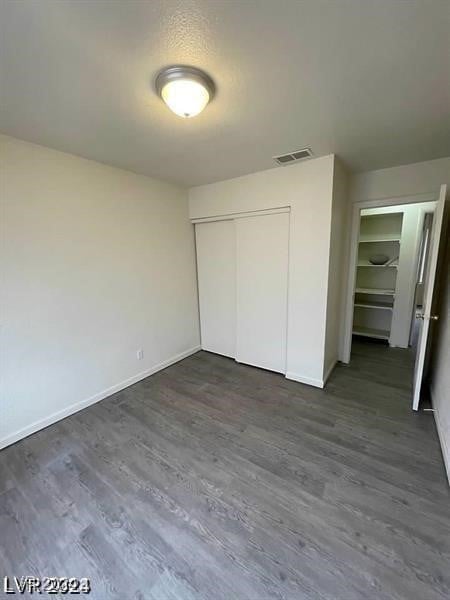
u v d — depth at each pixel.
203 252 3.69
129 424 2.35
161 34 1.10
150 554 1.32
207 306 3.84
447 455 1.80
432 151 2.38
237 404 2.62
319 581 1.20
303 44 1.16
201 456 1.96
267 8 1.00
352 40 1.14
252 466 1.86
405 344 4.03
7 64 1.24
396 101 1.59
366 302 4.61
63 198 2.31
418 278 4.01
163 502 1.60
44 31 1.07
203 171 2.84
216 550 1.34
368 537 1.38
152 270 3.18
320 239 2.62
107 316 2.75
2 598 1.17
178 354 3.66
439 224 2.21
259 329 3.28
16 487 1.72
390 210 3.89
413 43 1.15
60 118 1.74
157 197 3.14
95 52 1.18
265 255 3.05
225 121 1.81
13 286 2.07
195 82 1.33
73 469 1.86
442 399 2.16
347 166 2.78
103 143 2.12
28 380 2.20
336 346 3.42
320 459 1.91
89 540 1.39
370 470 1.81
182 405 2.62
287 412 2.47
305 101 1.59
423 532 1.40
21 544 1.38
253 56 1.23
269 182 2.82
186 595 1.16
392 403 2.59
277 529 1.43
